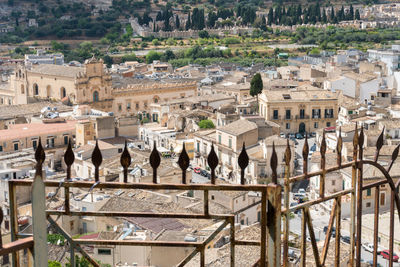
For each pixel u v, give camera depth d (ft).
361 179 67.05
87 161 433.89
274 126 540.52
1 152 472.03
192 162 542.57
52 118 570.87
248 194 341.00
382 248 310.86
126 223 268.62
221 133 498.28
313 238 62.80
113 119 550.77
